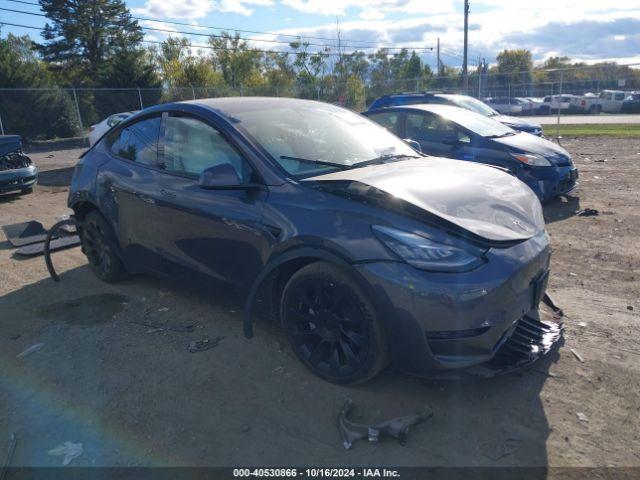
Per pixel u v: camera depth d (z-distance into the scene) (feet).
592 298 14.52
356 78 125.70
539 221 11.05
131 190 14.47
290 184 11.08
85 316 14.43
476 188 11.14
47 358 12.23
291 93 113.39
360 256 9.53
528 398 10.09
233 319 13.75
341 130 13.89
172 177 13.43
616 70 116.78
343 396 10.29
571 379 10.63
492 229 9.80
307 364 10.94
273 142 12.20
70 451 9.05
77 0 152.56
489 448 8.79
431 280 9.04
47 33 153.69
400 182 10.85
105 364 11.85
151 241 14.26
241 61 166.40
